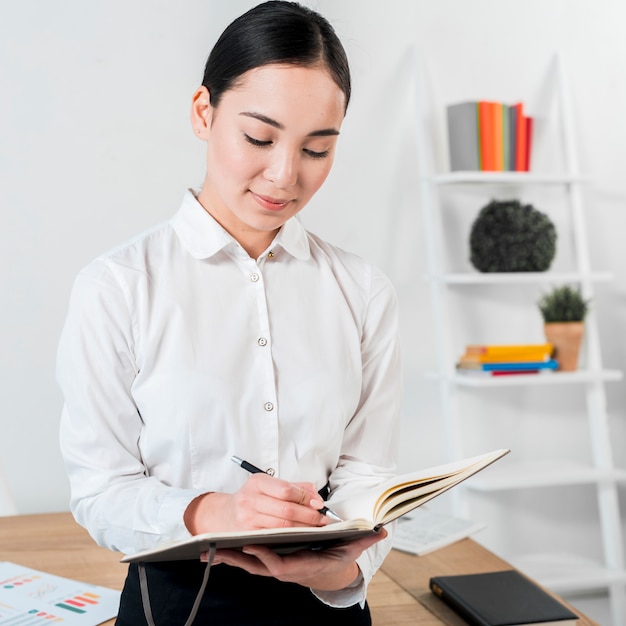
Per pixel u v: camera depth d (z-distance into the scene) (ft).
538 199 9.94
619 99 10.16
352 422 4.58
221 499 3.61
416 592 5.37
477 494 9.90
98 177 8.32
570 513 10.22
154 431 4.04
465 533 6.54
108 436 3.98
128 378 4.05
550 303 9.43
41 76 8.10
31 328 8.20
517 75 9.77
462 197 9.66
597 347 9.54
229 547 3.40
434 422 9.57
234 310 4.18
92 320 3.96
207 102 4.00
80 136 8.23
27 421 8.22
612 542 9.53
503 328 9.86
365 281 4.59
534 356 9.14
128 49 8.32
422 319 9.48
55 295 8.25
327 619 4.16
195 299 4.13
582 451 10.22
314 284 4.42
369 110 9.21
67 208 8.25
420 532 6.54
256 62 3.65
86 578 5.72
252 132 3.68
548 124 9.93
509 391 9.91
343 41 9.11
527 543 10.10
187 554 3.30
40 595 5.32
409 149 9.36
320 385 4.23
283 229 4.30
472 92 9.62
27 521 7.11
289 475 4.18
